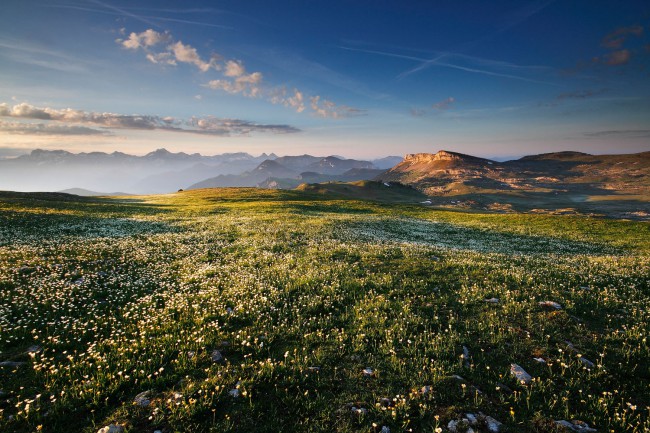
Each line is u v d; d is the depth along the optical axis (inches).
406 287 568.1
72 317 443.5
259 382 311.7
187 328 419.2
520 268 693.9
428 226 1683.1
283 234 1145.4
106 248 861.2
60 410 270.7
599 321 441.4
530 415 275.6
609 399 290.7
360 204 2832.2
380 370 335.6
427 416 276.2
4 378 308.5
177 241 1020.5
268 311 474.3
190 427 256.8
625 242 1337.4
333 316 463.8
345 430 261.1
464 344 386.3
